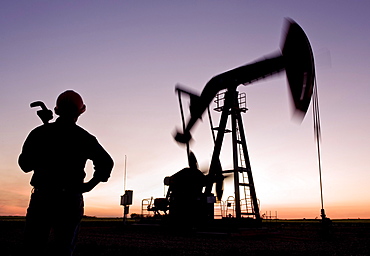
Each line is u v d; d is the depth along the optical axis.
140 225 25.03
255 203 22.34
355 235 18.14
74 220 2.60
